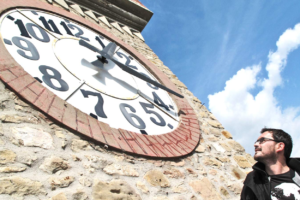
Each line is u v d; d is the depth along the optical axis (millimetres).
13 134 1514
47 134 1643
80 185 1514
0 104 1602
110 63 3010
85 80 2395
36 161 1475
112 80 2701
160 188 1859
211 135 2885
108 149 1849
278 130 1691
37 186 1371
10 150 1438
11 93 1704
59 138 1672
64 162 1570
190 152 2369
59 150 1613
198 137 2662
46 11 3141
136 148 1989
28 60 2137
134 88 2836
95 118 2064
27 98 1717
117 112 2293
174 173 2059
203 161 2404
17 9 2717
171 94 3232
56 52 2506
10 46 2141
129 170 1817
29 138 1553
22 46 2246
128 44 4172
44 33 2682
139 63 3639
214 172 2354
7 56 1950
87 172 1614
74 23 3418
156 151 2098
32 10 2939
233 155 2742
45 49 2434
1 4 2520
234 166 2590
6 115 1575
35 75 2041
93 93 2305
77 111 1938
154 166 1993
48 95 1875
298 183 1435
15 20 2521
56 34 2834
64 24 3184
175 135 2486
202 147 2584
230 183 2340
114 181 1675
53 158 1548
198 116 3135
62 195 1407
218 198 2109
